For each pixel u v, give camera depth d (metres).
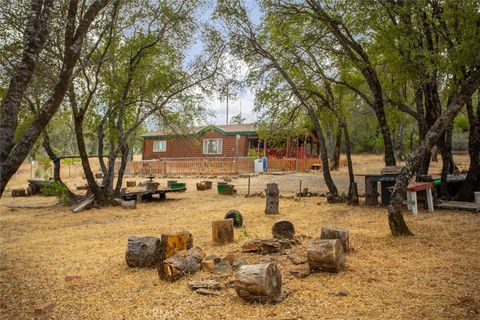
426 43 12.77
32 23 5.16
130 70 17.34
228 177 28.72
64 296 5.65
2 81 11.98
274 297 4.99
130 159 39.44
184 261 6.33
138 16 17.02
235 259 6.88
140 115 19.39
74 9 5.47
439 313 4.50
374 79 14.77
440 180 14.77
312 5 14.44
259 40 17.02
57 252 8.64
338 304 4.88
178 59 18.58
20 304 5.37
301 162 32.78
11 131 4.87
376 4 12.73
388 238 8.64
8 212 16.61
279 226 8.62
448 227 9.66
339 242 6.32
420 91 14.30
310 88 16.77
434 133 8.70
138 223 12.54
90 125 19.02
